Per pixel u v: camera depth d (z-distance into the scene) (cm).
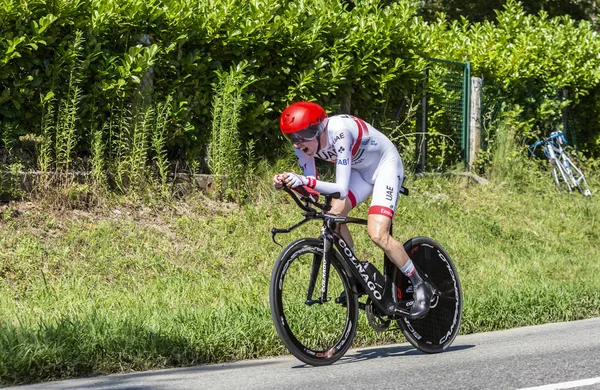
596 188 1459
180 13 980
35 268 759
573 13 2173
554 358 559
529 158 1473
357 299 593
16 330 556
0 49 854
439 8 2148
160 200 934
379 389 469
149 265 814
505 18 1534
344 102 1156
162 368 550
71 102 897
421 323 618
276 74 1078
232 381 496
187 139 1001
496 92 1441
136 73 934
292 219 992
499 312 752
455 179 1291
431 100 1316
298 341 553
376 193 599
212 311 646
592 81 1512
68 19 907
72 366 514
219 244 897
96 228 847
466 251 1038
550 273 997
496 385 478
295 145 574
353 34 1140
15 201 848
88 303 694
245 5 1073
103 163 918
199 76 1010
